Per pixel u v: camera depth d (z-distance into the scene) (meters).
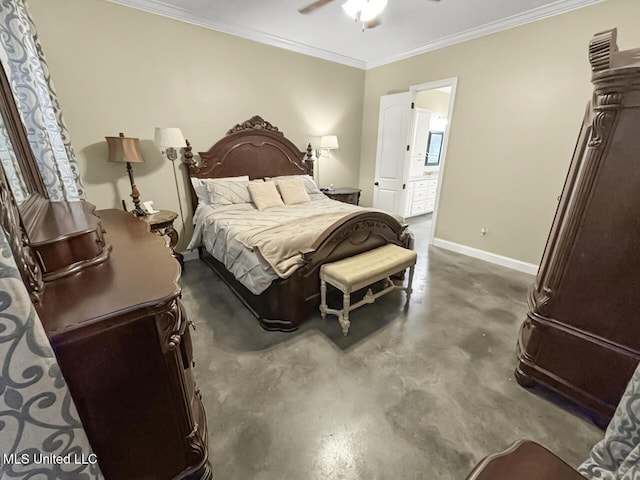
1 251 0.58
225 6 2.85
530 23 2.89
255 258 2.11
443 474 1.24
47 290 0.90
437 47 3.70
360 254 2.49
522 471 0.81
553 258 1.53
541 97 2.95
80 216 1.26
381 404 1.58
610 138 1.25
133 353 0.88
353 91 4.71
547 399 1.61
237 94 3.55
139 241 1.38
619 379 1.35
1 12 1.52
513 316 2.44
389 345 2.07
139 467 1.01
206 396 1.63
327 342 2.10
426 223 5.55
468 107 3.54
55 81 2.51
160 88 3.03
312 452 1.33
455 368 1.85
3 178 0.79
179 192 3.43
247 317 2.42
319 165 4.72
